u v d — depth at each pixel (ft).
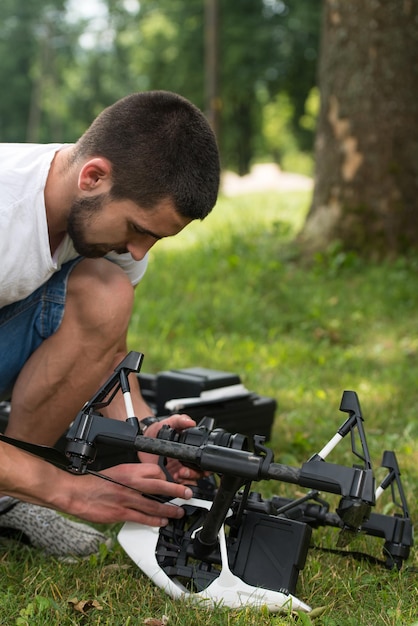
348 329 20.71
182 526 8.06
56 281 8.42
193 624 7.22
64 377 8.54
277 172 95.40
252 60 91.97
